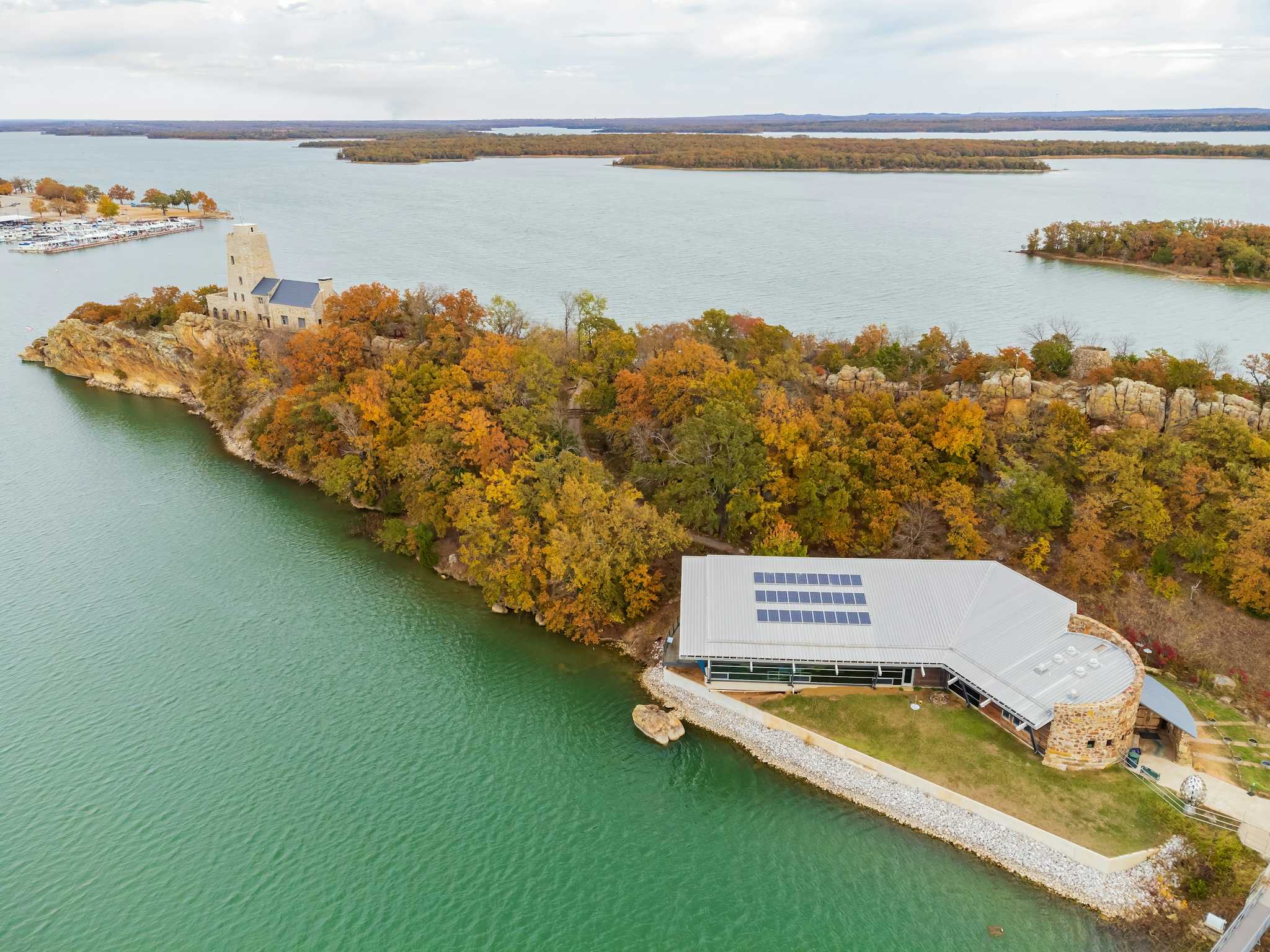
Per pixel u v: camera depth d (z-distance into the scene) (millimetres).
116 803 68438
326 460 118812
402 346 131250
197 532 113625
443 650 89250
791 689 78438
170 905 59875
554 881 62438
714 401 100812
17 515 117938
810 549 96188
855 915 59250
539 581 93312
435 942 57500
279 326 152750
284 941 57312
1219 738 70062
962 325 191000
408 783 71312
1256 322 191125
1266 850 59688
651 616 91688
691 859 64250
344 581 102125
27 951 56250
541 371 114375
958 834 64188
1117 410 97375
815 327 189500
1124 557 85250
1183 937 55844
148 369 170875
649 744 75688
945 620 78438
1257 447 86750
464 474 100188
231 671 85062
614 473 111312
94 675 84000
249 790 70062
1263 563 76812
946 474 94250
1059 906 58719
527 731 77562
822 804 68312
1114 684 68312
